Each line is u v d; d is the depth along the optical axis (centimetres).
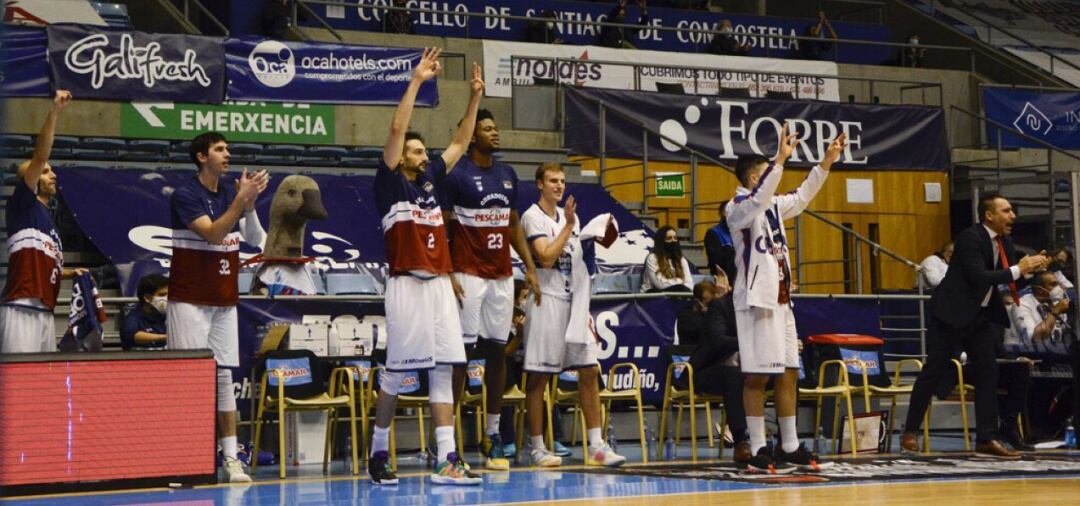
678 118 1564
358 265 1177
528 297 807
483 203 769
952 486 637
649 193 1548
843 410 1095
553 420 982
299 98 1314
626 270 1266
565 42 1947
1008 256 902
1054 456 873
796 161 1623
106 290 1105
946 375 977
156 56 1256
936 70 1966
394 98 1353
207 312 725
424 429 1023
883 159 1689
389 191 678
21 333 719
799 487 636
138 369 673
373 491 650
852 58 2145
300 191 1007
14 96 1191
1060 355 1037
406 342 673
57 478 647
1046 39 2344
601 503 561
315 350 903
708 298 996
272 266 1002
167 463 679
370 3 1811
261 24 1686
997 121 1825
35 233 727
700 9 2119
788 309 746
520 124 1560
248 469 834
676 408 1116
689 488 635
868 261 1702
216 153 718
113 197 1166
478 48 1720
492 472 757
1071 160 1856
